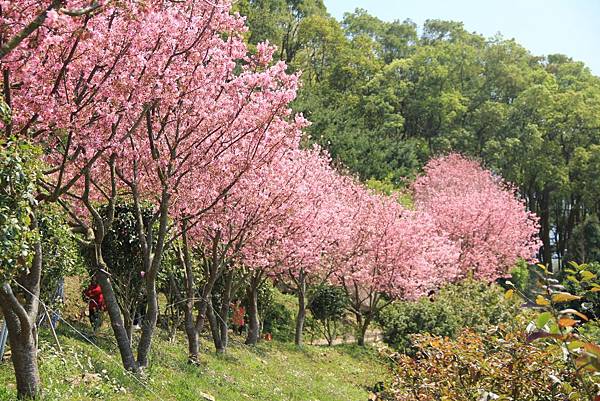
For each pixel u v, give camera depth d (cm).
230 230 1448
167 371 1186
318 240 2000
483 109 5606
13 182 579
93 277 1328
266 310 2373
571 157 5484
